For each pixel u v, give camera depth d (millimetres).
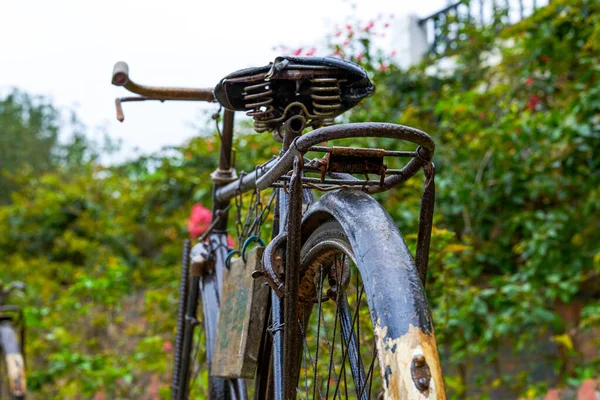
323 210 1448
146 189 7871
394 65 5984
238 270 1993
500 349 5379
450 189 4926
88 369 4934
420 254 1438
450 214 4992
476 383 4820
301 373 3186
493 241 5078
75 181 9219
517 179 5031
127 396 5129
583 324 4520
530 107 5621
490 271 5309
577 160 5047
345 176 1544
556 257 4762
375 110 5324
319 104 1676
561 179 5051
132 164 8727
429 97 6273
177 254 7293
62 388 5223
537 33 5887
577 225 4934
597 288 5145
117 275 5809
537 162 5094
